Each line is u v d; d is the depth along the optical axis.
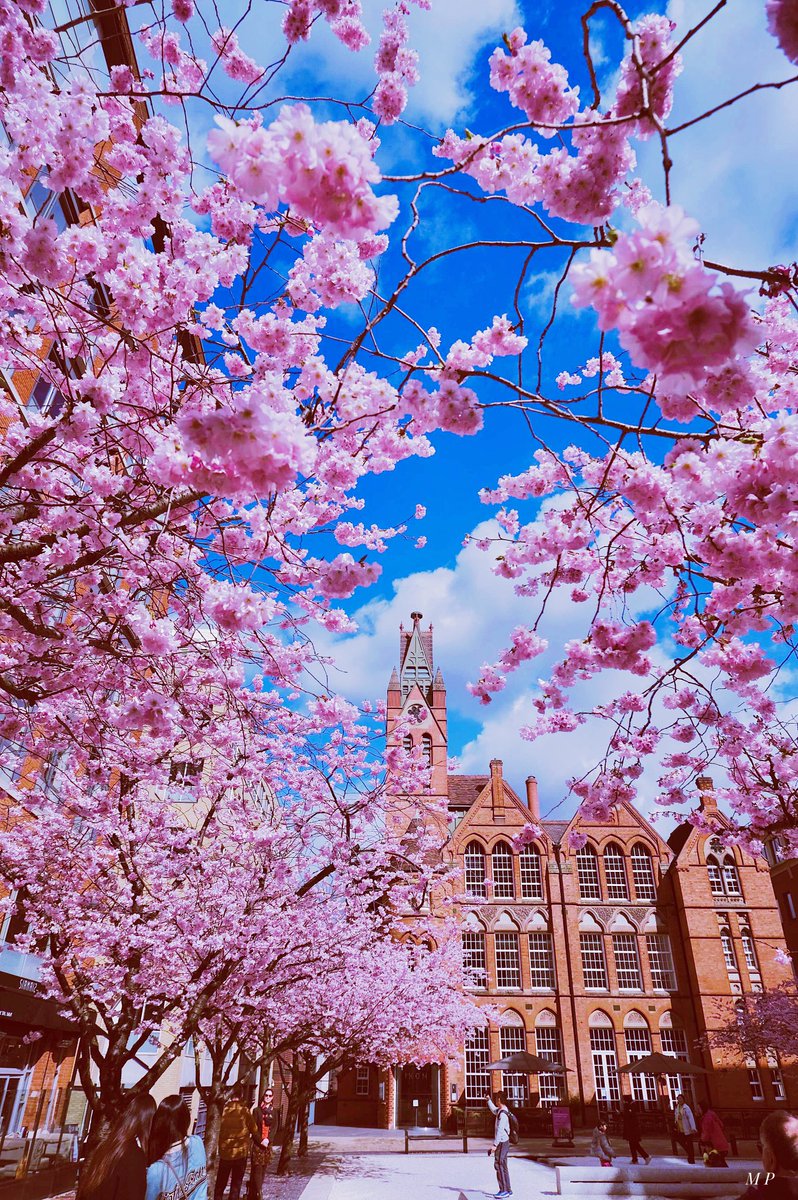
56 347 5.19
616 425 4.26
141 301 5.10
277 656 8.48
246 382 5.42
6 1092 16.94
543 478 7.01
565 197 3.51
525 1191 17.41
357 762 13.43
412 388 4.49
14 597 6.37
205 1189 5.16
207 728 9.35
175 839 12.80
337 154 2.20
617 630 6.67
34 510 5.63
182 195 5.15
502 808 44.19
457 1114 36.06
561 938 40.44
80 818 13.73
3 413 6.17
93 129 4.29
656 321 1.84
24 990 16.19
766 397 5.45
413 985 26.78
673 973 39.81
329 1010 20.80
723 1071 36.09
